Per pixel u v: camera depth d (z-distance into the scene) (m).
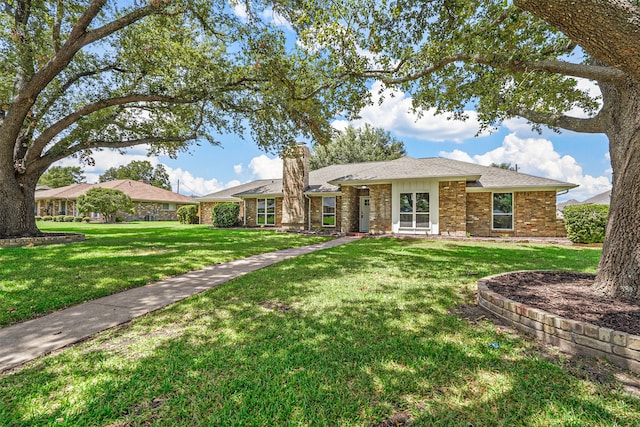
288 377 2.43
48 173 55.28
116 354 2.82
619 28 2.56
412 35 5.89
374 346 2.96
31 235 11.18
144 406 2.09
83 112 10.35
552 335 3.04
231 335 3.23
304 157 18.89
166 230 18.48
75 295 4.56
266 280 5.63
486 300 4.00
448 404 2.11
